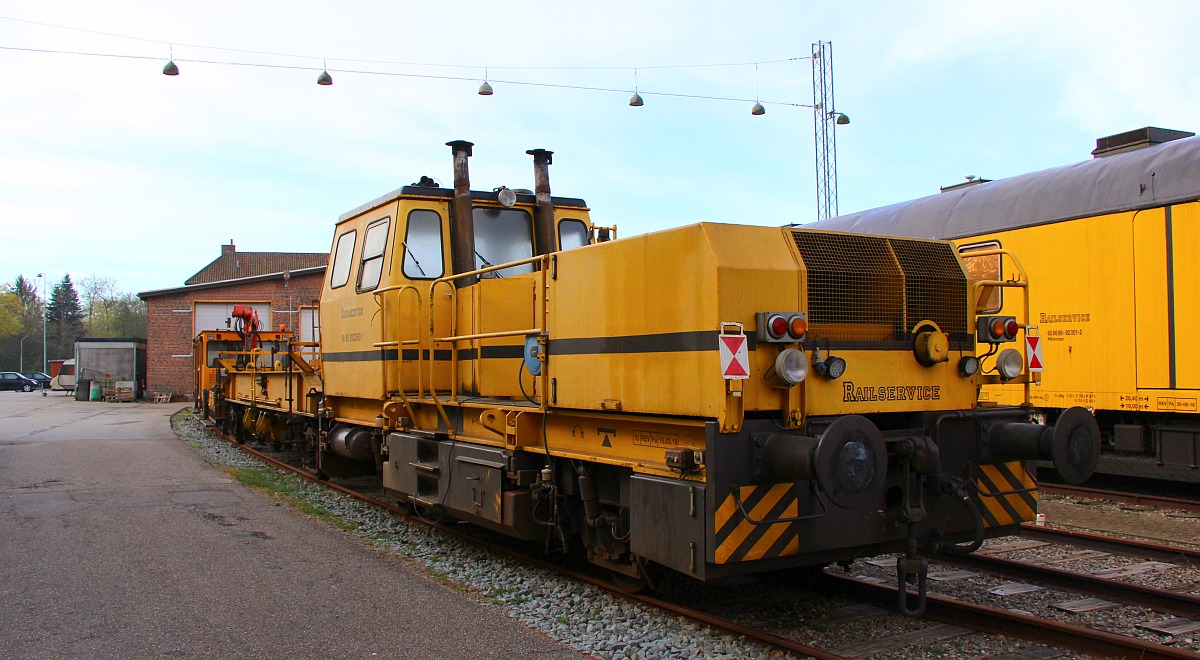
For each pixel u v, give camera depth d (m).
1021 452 5.21
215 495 9.66
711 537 4.49
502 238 8.17
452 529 8.03
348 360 9.08
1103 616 5.58
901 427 5.43
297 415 12.07
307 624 5.14
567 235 8.48
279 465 12.82
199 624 5.12
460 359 7.85
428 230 8.09
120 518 8.26
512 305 6.95
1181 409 9.78
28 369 98.31
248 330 18.58
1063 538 7.77
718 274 4.58
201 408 21.80
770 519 4.62
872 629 5.27
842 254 5.18
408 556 7.08
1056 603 5.82
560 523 6.15
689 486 4.66
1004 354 5.59
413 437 7.73
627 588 5.89
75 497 9.48
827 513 4.84
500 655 4.65
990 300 6.07
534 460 6.30
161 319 34.59
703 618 5.24
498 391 7.16
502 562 6.91
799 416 4.74
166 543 7.21
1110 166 10.85
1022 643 5.00
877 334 5.20
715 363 4.57
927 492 5.19
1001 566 6.61
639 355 5.15
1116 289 10.48
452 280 7.46
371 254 8.54
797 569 6.26
